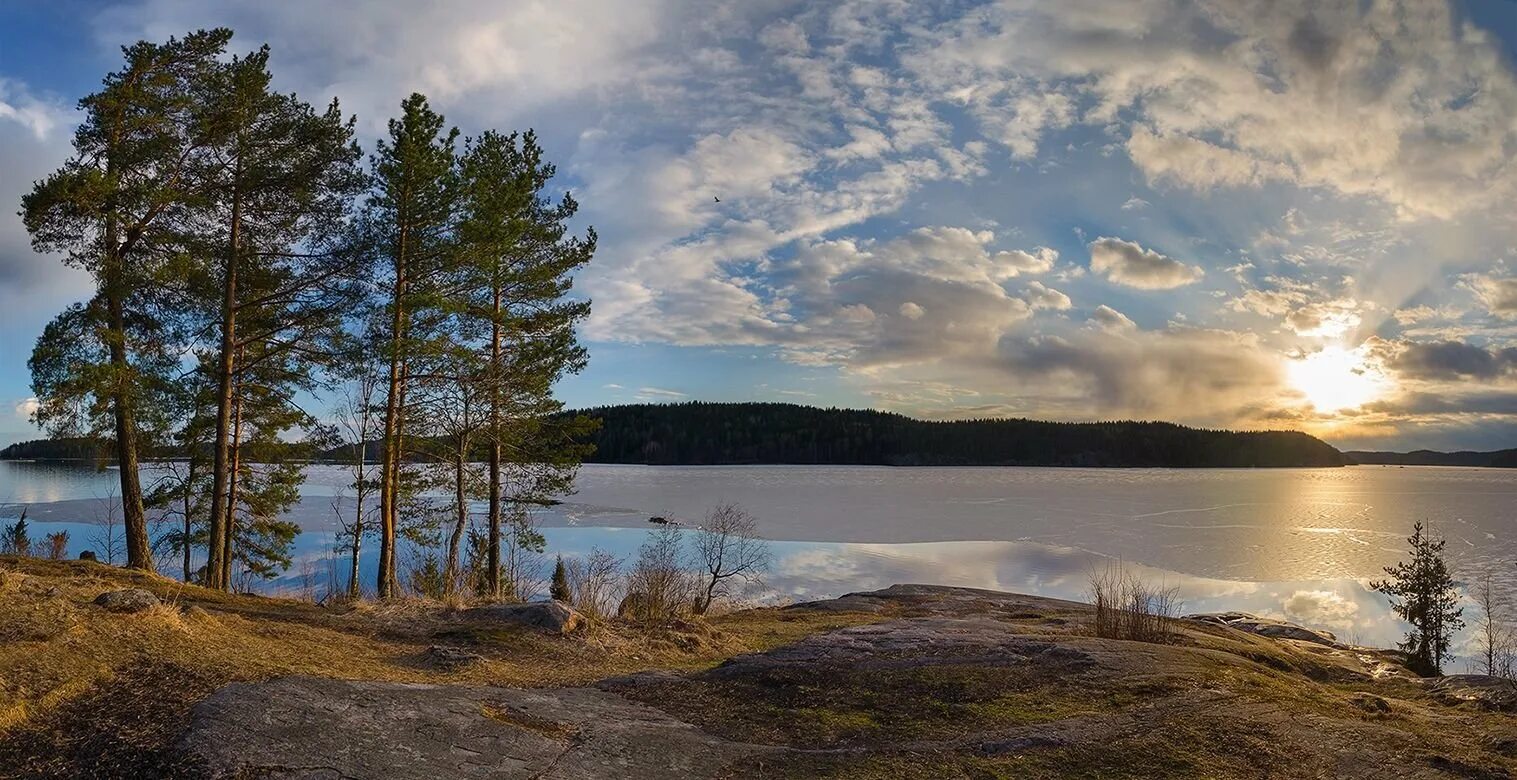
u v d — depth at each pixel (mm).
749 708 6750
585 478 103875
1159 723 5957
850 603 19625
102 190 15773
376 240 18281
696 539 40594
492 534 21812
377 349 18156
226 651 6734
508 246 20344
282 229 18375
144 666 5898
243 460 22766
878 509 64062
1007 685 7145
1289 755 5328
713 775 5137
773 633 13422
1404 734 5758
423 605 11102
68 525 41500
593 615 11383
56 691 5309
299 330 18391
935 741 5797
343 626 9531
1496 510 65500
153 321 18312
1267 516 59562
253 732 4789
